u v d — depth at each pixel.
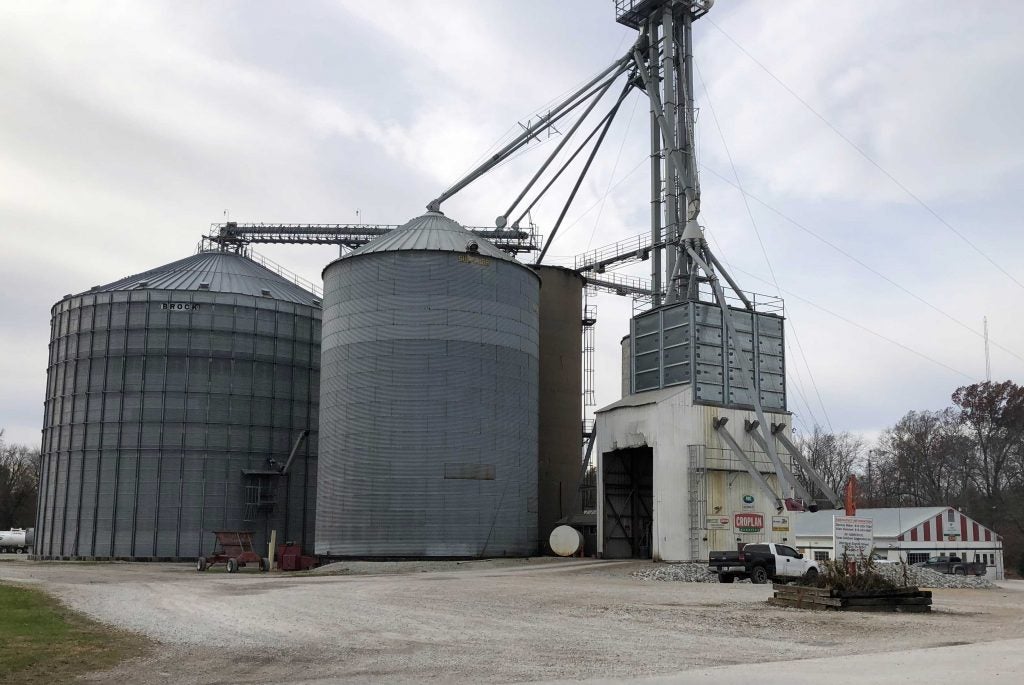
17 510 147.75
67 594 34.25
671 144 62.00
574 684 14.65
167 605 29.78
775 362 60.25
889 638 21.73
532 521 61.44
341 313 61.91
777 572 41.06
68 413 72.88
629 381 62.00
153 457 70.69
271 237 86.69
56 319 75.94
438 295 60.06
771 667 16.38
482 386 59.91
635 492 61.41
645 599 31.70
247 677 16.05
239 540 58.12
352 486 58.47
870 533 31.30
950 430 124.50
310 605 29.48
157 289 73.44
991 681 14.63
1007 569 96.06
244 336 74.06
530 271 64.94
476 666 17.03
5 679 15.73
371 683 15.26
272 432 74.00
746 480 55.50
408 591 35.16
